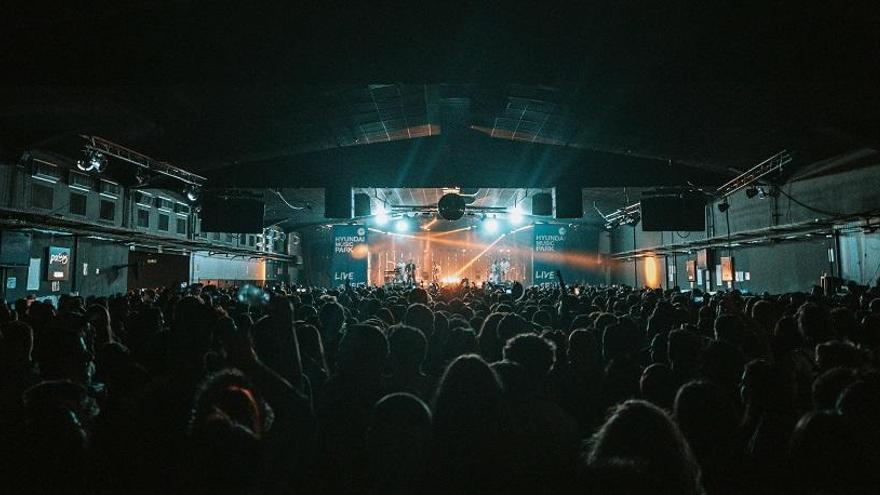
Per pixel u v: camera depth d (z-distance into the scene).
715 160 18.58
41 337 3.76
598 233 41.56
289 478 2.30
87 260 18.19
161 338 3.71
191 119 15.78
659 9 10.20
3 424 1.91
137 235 19.44
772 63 10.03
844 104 12.07
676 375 3.68
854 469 1.79
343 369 2.76
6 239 14.27
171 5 10.20
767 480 2.45
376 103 17.09
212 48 10.29
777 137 15.27
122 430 2.43
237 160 20.22
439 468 1.95
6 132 13.41
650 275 32.78
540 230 28.42
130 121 14.55
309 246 42.66
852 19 9.73
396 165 21.91
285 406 2.44
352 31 10.26
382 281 45.78
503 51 10.20
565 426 2.20
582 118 17.28
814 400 2.85
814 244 17.42
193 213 24.80
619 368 4.11
